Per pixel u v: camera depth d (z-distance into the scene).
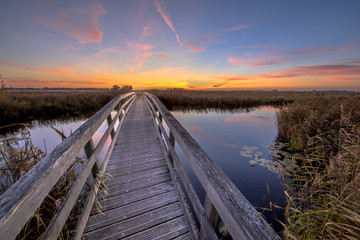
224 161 4.30
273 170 3.69
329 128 3.88
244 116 10.89
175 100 16.06
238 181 3.35
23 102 9.72
